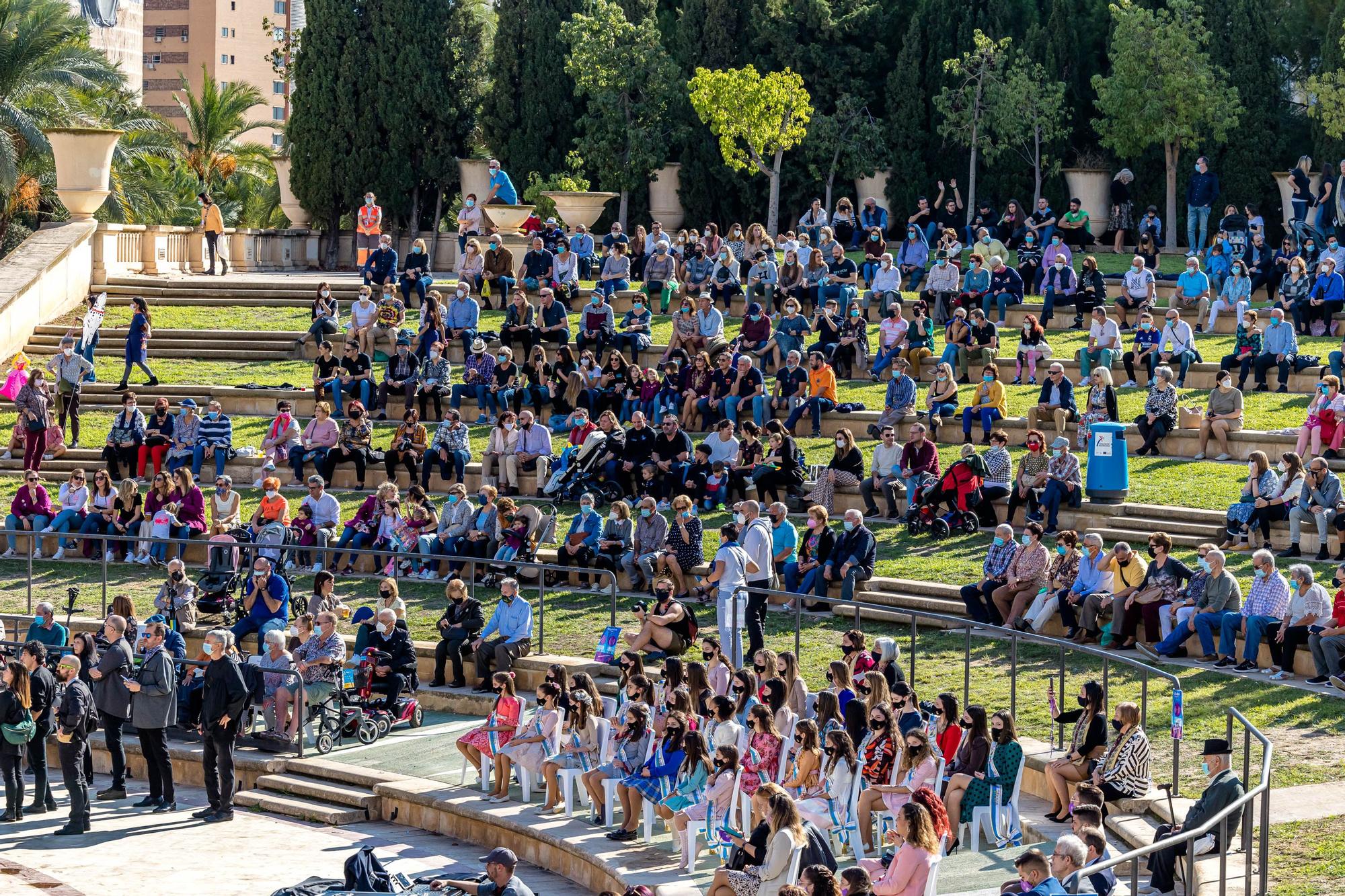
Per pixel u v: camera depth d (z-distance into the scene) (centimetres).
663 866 1502
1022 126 4666
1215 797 1320
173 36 13112
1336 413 2388
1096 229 4662
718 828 1502
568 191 4441
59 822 1800
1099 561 2020
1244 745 1609
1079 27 4916
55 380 3225
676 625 2062
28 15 5225
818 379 2834
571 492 2681
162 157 5944
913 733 1463
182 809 1859
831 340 3097
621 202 5109
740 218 5178
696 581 2306
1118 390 2892
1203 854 1338
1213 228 4697
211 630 1833
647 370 2934
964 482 2411
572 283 3653
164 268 4241
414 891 1399
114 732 1880
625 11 5266
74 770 1744
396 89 5131
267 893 1530
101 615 2412
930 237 4138
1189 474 2498
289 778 1895
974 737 1497
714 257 3731
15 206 5219
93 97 5628
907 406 2753
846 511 2477
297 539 2589
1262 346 2820
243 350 3569
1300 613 1845
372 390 3134
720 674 1750
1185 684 1855
